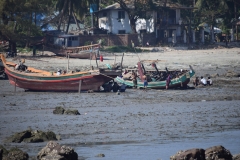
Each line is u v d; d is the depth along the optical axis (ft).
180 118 333.21
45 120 333.62
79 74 495.82
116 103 417.90
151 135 278.87
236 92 487.20
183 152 198.39
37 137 266.77
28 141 264.31
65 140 269.44
